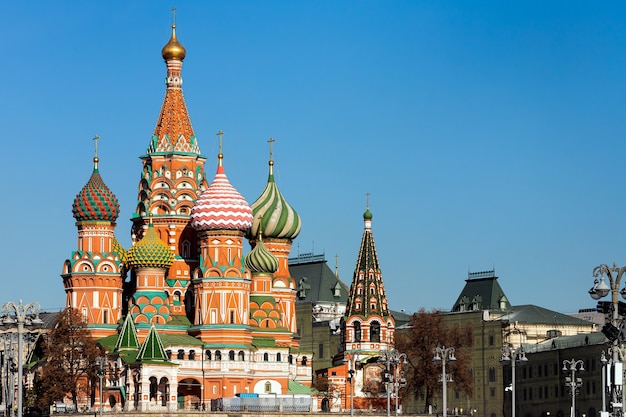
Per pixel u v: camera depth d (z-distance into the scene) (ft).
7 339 628.69
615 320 356.79
